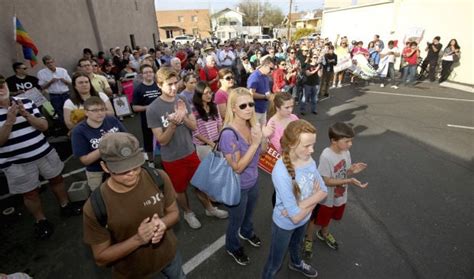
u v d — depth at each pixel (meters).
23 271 2.82
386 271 2.71
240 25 60.88
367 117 7.55
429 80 12.38
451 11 11.87
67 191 4.00
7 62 6.37
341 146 2.49
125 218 1.58
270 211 3.71
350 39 18.31
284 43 19.86
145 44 17.34
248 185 2.49
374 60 12.59
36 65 7.49
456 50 11.31
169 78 2.89
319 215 2.71
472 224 3.35
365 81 12.45
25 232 3.40
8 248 3.14
